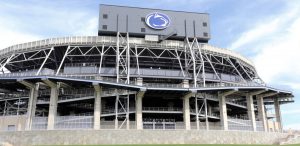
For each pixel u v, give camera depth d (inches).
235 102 2250.2
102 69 2092.8
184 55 2335.1
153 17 2375.7
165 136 1596.9
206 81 2225.6
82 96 1878.7
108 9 2329.0
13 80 1713.8
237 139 1723.7
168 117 2082.9
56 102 1724.9
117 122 1752.0
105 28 2268.7
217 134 1684.3
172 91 1831.9
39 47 2166.6
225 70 2596.0
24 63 2428.6
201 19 2487.7
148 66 2369.6
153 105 2165.4
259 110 2124.8
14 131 1545.3
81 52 2156.7
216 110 2222.0
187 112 1884.8
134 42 2185.0
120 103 1844.2
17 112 1961.1
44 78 1617.9
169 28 2379.4
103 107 1931.6
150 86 1764.3
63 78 1641.2
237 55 2491.4
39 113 2044.8
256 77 2731.3
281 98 2331.4
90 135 1524.4
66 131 1519.4
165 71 2156.7
